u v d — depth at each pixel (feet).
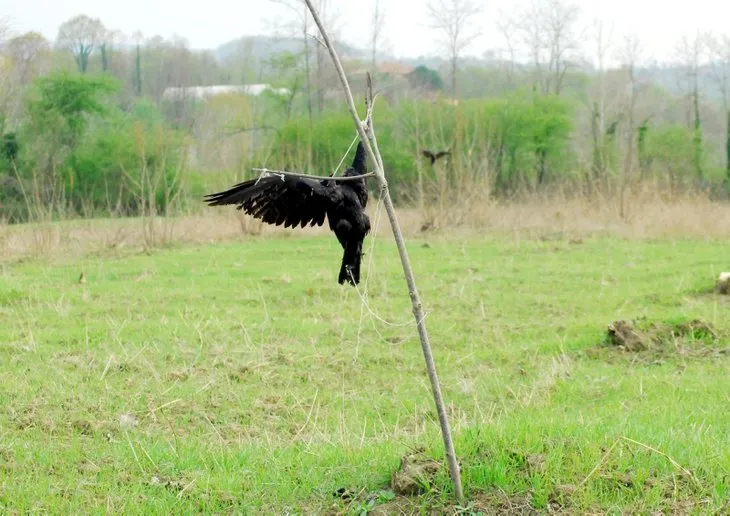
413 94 139.64
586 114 167.73
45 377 30.09
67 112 120.67
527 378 31.94
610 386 30.19
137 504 19.92
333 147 111.14
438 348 36.29
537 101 130.41
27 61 133.08
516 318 41.81
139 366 31.50
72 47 185.37
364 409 28.43
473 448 19.66
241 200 17.46
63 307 41.52
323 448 22.86
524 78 189.78
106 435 25.09
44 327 37.96
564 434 20.38
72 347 34.35
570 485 18.08
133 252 64.49
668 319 37.11
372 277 51.26
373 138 16.56
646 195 84.07
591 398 29.22
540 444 19.60
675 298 44.34
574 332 38.52
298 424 26.71
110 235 70.18
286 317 40.93
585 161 114.73
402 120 120.78
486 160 84.69
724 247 65.51
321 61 127.65
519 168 127.65
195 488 20.57
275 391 29.81
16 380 29.45
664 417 25.00
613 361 33.88
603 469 18.63
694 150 133.49
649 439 20.26
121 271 54.03
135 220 76.28
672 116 178.29
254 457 22.58
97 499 20.25
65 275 52.03
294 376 31.68
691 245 67.10
